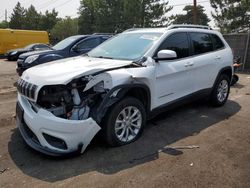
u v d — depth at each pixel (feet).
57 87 12.80
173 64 16.94
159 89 16.16
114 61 15.49
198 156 13.62
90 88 13.14
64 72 13.32
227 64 21.79
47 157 13.44
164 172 12.16
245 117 19.67
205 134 16.43
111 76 13.46
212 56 20.29
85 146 13.14
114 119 13.82
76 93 12.89
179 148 14.49
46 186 11.16
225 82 22.20
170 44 17.16
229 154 13.87
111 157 13.42
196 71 18.78
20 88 14.28
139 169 12.39
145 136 15.96
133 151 14.06
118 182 11.41
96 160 13.14
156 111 16.38
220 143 15.17
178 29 18.10
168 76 16.56
